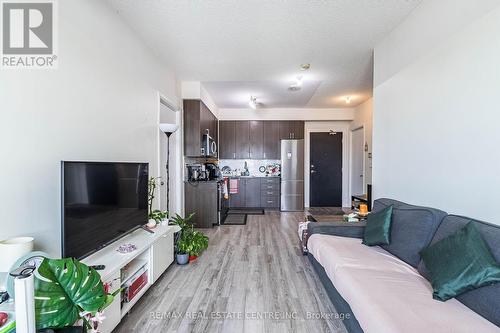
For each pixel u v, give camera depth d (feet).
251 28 8.68
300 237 11.43
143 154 9.67
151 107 10.37
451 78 6.11
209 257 10.55
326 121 22.54
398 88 8.45
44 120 5.20
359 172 20.54
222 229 15.21
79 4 6.16
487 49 5.14
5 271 3.99
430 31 6.88
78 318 3.57
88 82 6.50
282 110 21.80
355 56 10.98
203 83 14.92
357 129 21.07
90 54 6.57
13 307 3.73
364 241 7.72
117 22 7.82
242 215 19.34
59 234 5.53
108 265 5.67
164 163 12.05
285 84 14.99
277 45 9.97
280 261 10.11
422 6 7.21
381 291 4.77
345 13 7.78
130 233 7.64
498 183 4.93
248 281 8.37
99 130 6.95
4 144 4.46
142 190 8.04
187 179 15.89
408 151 7.90
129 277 6.41
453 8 6.05
